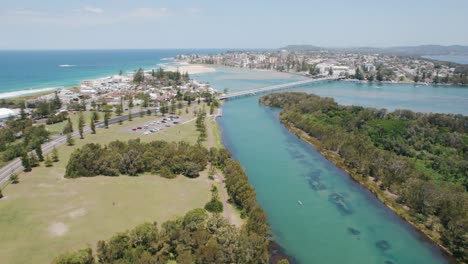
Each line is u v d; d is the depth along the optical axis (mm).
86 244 87125
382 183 132625
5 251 83875
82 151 138375
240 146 184625
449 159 147500
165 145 154500
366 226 107875
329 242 99125
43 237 90000
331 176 145875
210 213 105125
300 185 136500
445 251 95250
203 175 137500
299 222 109312
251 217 97500
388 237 102375
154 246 82688
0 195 111875
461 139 169625
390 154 150375
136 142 155875
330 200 124750
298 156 170250
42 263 79625
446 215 102500
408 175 130125
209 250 77438
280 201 123000
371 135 183625
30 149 161000
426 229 104625
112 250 77938
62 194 115500
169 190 121250
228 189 119812
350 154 154750
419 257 93312
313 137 199625
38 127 184625
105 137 183625
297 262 89625
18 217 99875
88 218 99750
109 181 128000
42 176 131000
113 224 96688
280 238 100250
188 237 82875
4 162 144875
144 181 129000
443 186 121188
